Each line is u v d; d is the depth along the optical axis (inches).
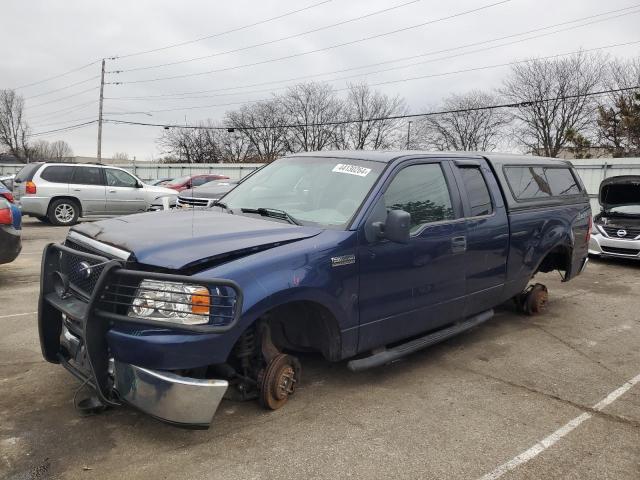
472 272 191.8
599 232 432.8
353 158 176.9
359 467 122.0
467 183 195.3
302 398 156.7
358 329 152.9
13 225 278.1
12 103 2898.6
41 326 143.2
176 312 116.3
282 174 187.3
